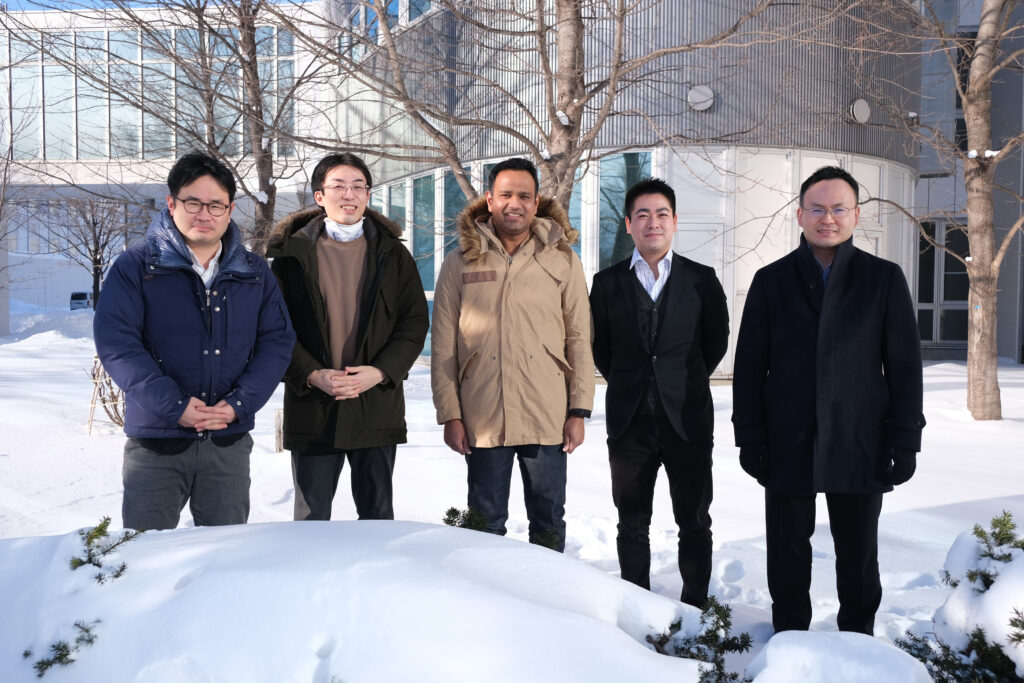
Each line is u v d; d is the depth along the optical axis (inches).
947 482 246.2
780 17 474.3
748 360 132.0
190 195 116.1
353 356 137.3
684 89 498.3
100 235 791.1
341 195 136.8
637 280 144.3
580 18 305.6
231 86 337.4
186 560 72.9
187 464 118.2
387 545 71.9
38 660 67.7
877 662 63.9
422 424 346.9
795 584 129.0
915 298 625.0
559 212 148.0
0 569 76.2
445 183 581.3
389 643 60.0
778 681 63.1
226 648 62.8
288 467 256.7
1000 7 390.0
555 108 307.3
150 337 117.0
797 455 126.6
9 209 533.6
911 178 615.8
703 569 141.0
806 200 128.8
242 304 120.6
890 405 125.6
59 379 519.5
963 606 79.8
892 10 384.8
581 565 75.4
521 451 143.1
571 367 144.0
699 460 140.5
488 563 71.4
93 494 224.1
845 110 522.9
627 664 60.2
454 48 380.8
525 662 59.1
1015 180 761.0
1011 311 775.1
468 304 142.3
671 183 503.8
